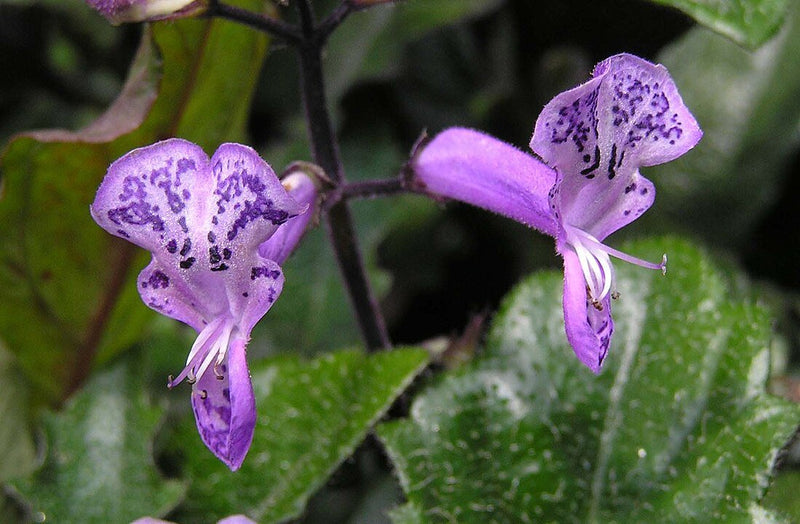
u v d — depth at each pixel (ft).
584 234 0.62
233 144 0.59
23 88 0.94
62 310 0.76
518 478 0.70
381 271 0.81
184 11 0.64
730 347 0.70
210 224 0.60
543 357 0.71
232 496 0.72
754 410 0.69
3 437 0.76
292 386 0.72
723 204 0.81
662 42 0.83
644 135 0.62
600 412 0.71
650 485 0.70
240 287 0.61
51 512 0.72
